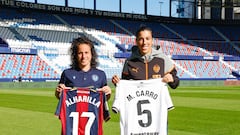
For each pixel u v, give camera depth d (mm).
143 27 6230
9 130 11141
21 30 50594
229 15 71312
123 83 6246
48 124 12406
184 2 69312
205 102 22078
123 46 55438
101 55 52844
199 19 66250
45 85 41375
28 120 13406
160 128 6180
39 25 53250
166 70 6340
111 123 12820
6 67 43656
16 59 45438
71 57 6176
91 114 6074
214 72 58219
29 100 22453
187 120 13758
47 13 55219
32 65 45844
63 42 51906
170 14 64625
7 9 52562
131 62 6387
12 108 17703
